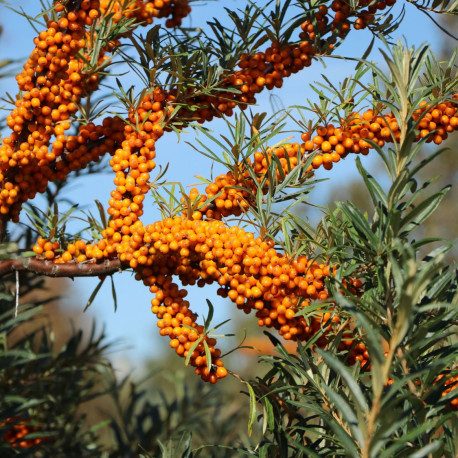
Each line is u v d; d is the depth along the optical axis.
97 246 0.99
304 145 1.03
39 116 1.01
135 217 0.98
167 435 1.41
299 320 0.99
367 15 1.05
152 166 1.00
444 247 0.94
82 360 1.33
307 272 0.97
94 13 1.00
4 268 0.98
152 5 1.04
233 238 0.96
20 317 0.89
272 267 0.97
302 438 0.99
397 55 0.95
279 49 1.05
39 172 1.03
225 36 1.07
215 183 1.02
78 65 1.01
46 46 0.99
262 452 0.95
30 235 1.28
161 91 1.04
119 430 1.39
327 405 0.95
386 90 1.01
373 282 0.98
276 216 1.00
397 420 0.82
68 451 1.32
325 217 1.01
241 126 1.02
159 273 0.99
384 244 0.92
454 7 1.06
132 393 1.42
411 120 0.95
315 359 1.00
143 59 1.03
